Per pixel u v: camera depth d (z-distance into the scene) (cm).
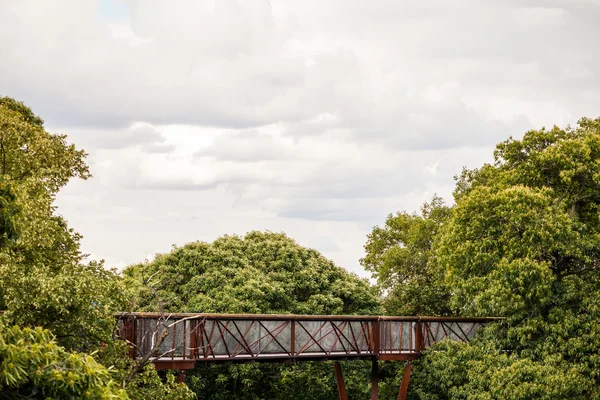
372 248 4103
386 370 3048
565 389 2141
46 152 1692
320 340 2269
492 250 2433
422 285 3538
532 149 2728
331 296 2978
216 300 2714
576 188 2578
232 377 2659
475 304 2558
